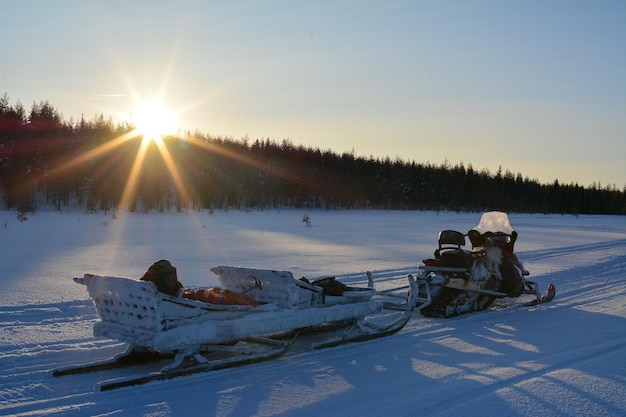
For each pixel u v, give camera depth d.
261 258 17.28
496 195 108.00
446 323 8.91
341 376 6.14
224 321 6.25
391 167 104.75
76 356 6.68
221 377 6.00
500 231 10.29
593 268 16.16
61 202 58.69
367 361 6.73
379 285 12.49
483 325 8.80
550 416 5.05
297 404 5.28
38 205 56.06
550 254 20.80
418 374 6.24
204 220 45.97
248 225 39.12
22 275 12.65
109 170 60.34
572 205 115.75
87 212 53.19
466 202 104.69
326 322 7.26
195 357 6.11
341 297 7.57
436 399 5.43
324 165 97.00
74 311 8.91
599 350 7.30
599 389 5.77
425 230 36.03
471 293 9.61
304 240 25.58
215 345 6.43
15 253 17.38
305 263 16.19
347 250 20.73
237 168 80.06
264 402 5.32
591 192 120.81
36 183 62.72
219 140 93.56
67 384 5.71
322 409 5.16
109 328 6.21
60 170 58.31
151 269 6.49
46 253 17.53
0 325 7.91
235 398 5.40
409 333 8.20
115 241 22.97
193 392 5.52
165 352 6.69
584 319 9.30
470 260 9.64
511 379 6.08
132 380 5.64
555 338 7.97
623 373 6.30
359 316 7.67
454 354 7.11
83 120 69.06
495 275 9.88
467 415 5.04
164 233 28.61
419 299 9.16
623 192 122.38
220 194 72.38
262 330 6.53
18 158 57.38
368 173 99.25
